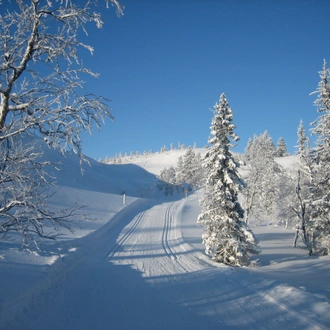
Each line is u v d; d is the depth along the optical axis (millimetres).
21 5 5398
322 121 20438
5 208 5629
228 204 18109
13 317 5969
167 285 9789
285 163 73625
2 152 5523
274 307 7152
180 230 28906
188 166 87375
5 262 9094
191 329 6059
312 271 15406
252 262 17844
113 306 7441
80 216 6809
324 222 20625
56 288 8453
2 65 5312
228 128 18703
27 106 5574
